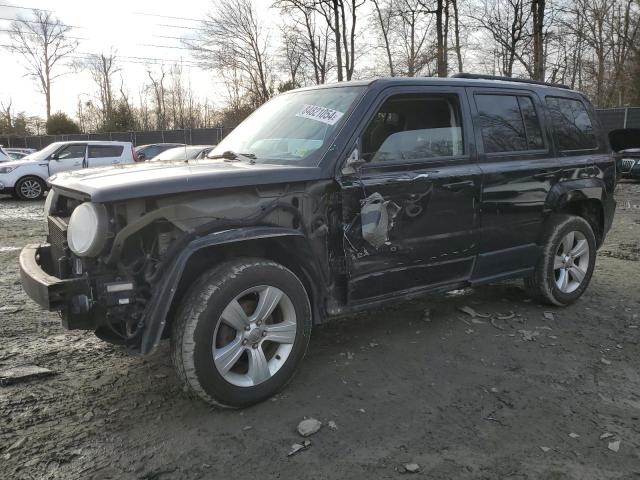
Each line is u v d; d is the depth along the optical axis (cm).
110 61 5459
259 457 272
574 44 2827
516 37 2614
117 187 280
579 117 525
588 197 509
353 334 438
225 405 309
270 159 365
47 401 326
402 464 267
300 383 351
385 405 324
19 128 5850
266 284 314
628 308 506
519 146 456
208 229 300
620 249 770
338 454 275
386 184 360
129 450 276
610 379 362
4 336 428
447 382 356
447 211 396
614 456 276
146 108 5466
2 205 1411
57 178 352
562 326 459
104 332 326
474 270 430
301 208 333
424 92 393
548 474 261
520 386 351
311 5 3081
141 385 348
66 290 289
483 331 446
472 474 260
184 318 293
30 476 254
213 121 4822
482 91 434
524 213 452
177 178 292
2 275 621
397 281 382
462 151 413
